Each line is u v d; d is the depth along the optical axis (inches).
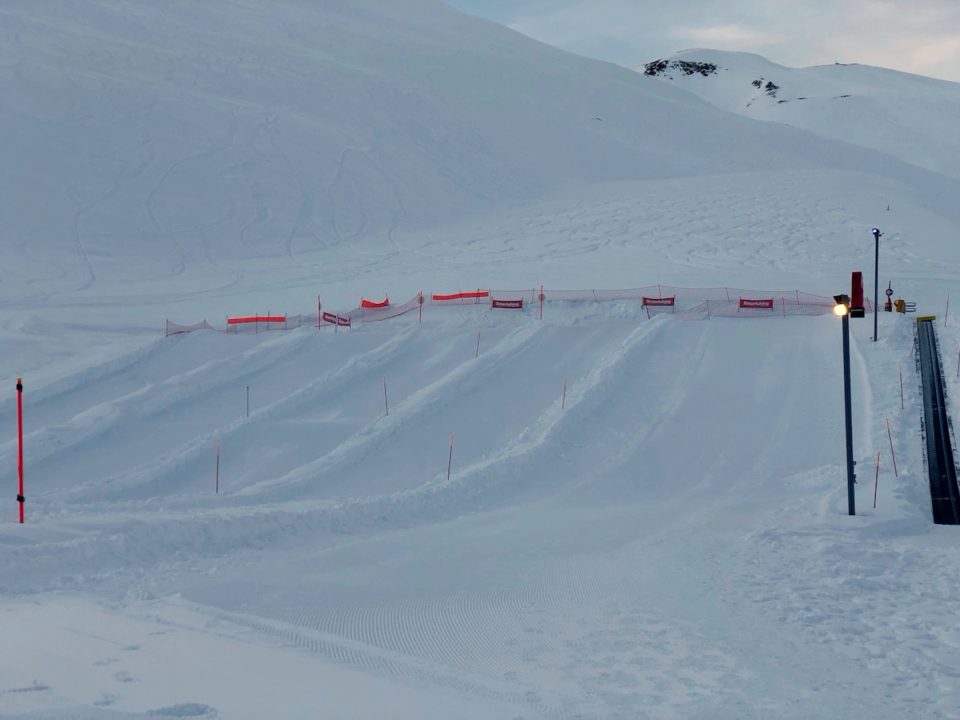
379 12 5644.7
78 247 2365.9
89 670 356.5
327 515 783.7
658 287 1733.5
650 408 1189.7
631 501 911.7
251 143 3176.7
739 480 971.3
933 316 1443.2
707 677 401.4
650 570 626.2
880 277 1927.9
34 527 699.4
